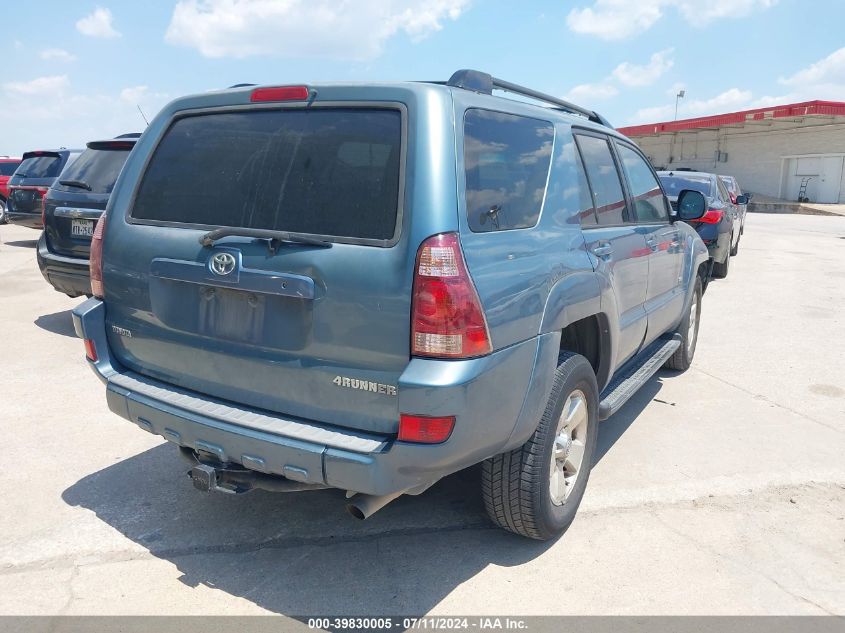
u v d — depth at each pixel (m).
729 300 9.92
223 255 2.87
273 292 2.75
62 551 3.32
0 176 19.31
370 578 3.16
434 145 2.64
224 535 3.49
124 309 3.32
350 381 2.69
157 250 3.12
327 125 2.87
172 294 3.09
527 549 3.42
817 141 35.19
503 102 3.19
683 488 4.08
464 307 2.57
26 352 6.54
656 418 5.20
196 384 3.13
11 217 12.41
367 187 2.71
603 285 3.62
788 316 8.85
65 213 6.80
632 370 4.68
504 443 2.90
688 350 6.30
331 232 2.73
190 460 3.29
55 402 5.25
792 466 4.39
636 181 4.72
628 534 3.57
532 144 3.30
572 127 3.80
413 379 2.52
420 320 2.54
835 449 4.67
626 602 3.02
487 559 3.33
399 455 2.58
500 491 3.19
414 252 2.56
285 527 3.58
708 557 3.38
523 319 2.87
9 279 10.45
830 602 3.05
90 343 3.38
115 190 3.40
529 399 2.95
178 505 3.77
